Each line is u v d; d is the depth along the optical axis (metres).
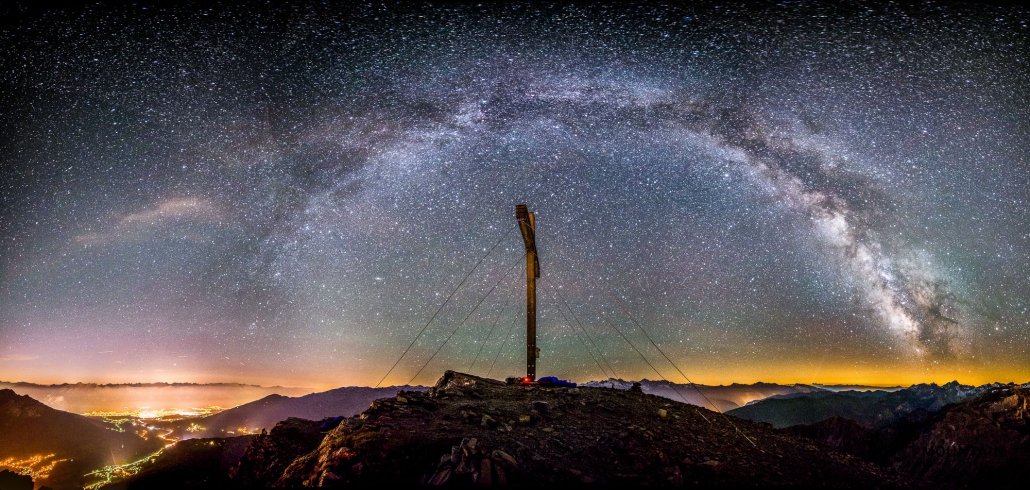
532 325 14.90
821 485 8.84
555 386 13.25
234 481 9.77
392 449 7.39
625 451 8.36
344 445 7.32
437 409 9.39
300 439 10.09
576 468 7.56
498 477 6.93
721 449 9.39
